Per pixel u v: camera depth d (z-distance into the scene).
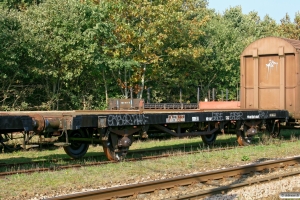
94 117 11.48
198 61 35.84
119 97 31.25
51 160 12.94
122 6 28.03
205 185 9.38
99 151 15.77
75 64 27.28
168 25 29.48
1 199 8.17
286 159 11.95
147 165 11.73
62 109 30.39
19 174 10.33
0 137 10.74
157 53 31.75
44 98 29.61
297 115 18.44
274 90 19.11
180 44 32.19
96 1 29.44
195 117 14.37
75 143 13.41
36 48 25.77
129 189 8.27
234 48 39.88
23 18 26.36
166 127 14.29
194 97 41.16
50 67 26.88
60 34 26.41
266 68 19.36
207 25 40.12
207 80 41.31
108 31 26.58
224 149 15.49
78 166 11.58
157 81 35.38
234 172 10.30
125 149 12.85
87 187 9.20
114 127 12.36
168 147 16.38
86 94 31.31
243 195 8.75
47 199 7.18
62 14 26.14
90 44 25.86
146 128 13.23
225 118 15.48
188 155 13.66
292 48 18.47
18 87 27.75
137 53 29.28
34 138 15.44
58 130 11.09
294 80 18.55
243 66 19.91
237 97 39.38
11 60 24.77
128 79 30.98
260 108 19.45
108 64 27.27
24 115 10.39
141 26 28.83
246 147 16.02
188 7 36.72
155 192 8.59
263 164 11.06
